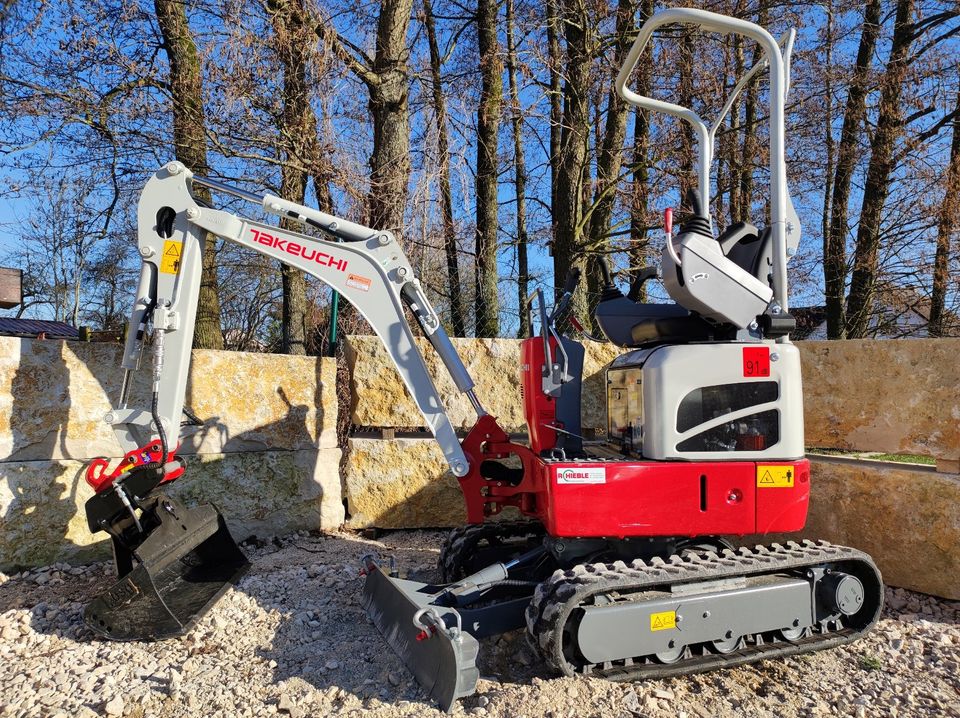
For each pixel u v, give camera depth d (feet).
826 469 17.70
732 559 12.64
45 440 17.03
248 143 27.91
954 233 42.24
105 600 13.35
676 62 36.94
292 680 11.59
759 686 11.96
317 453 20.53
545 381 13.57
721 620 12.10
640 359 13.52
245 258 48.57
